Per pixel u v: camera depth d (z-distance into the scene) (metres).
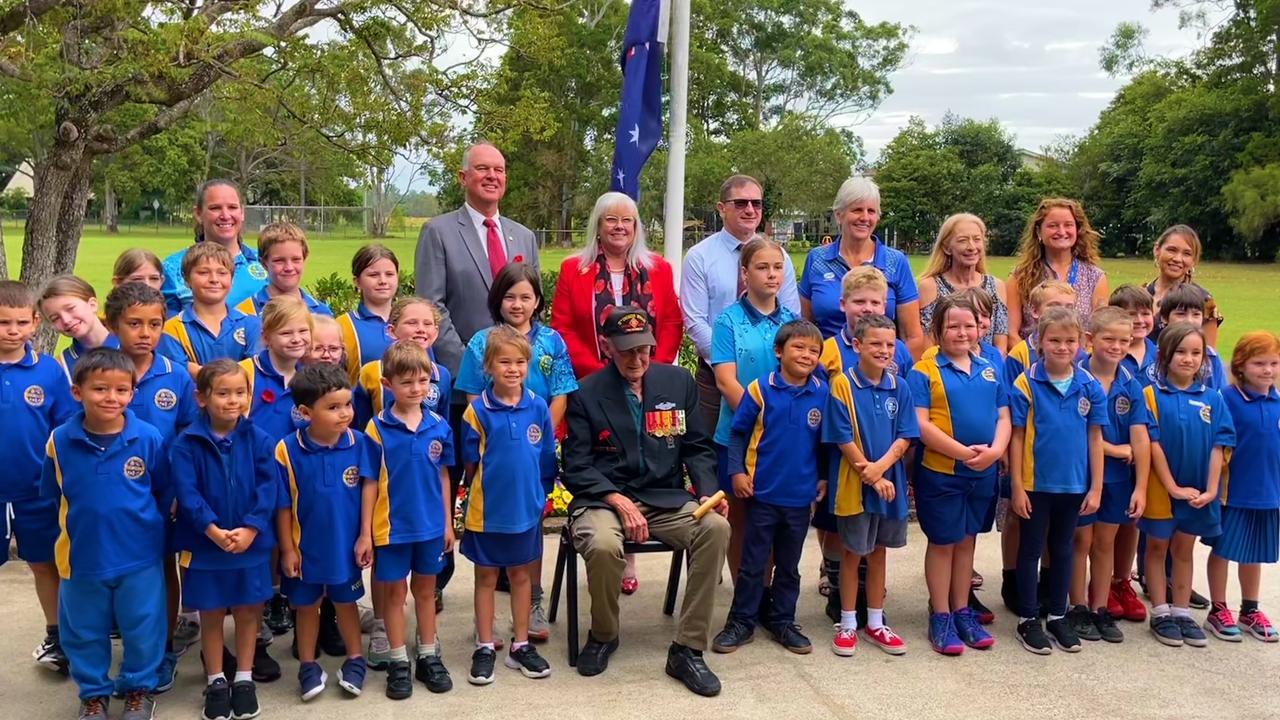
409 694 3.44
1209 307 4.67
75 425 3.10
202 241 4.20
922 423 3.94
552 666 3.74
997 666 3.80
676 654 3.62
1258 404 4.06
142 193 63.94
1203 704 3.48
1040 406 3.95
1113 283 26.28
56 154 7.96
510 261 4.56
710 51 46.12
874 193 4.46
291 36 8.48
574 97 43.81
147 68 7.30
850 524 3.87
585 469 3.87
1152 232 47.59
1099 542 4.14
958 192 54.88
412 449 3.49
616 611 3.71
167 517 3.29
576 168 46.06
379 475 3.46
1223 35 42.53
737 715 3.35
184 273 3.79
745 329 4.20
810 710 3.39
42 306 3.52
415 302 3.90
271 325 3.56
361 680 3.48
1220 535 4.11
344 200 68.38
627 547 3.75
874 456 3.81
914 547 5.20
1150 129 46.56
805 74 51.38
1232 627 4.08
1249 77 40.97
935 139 58.03
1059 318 3.92
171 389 3.49
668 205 6.71
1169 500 4.08
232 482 3.21
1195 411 4.04
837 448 3.87
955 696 3.52
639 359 3.85
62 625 3.16
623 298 4.45
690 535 3.66
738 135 42.12
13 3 6.82
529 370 4.09
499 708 3.37
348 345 3.96
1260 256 42.47
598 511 3.77
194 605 3.23
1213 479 4.02
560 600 4.45
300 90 9.52
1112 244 50.53
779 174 40.84
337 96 9.44
